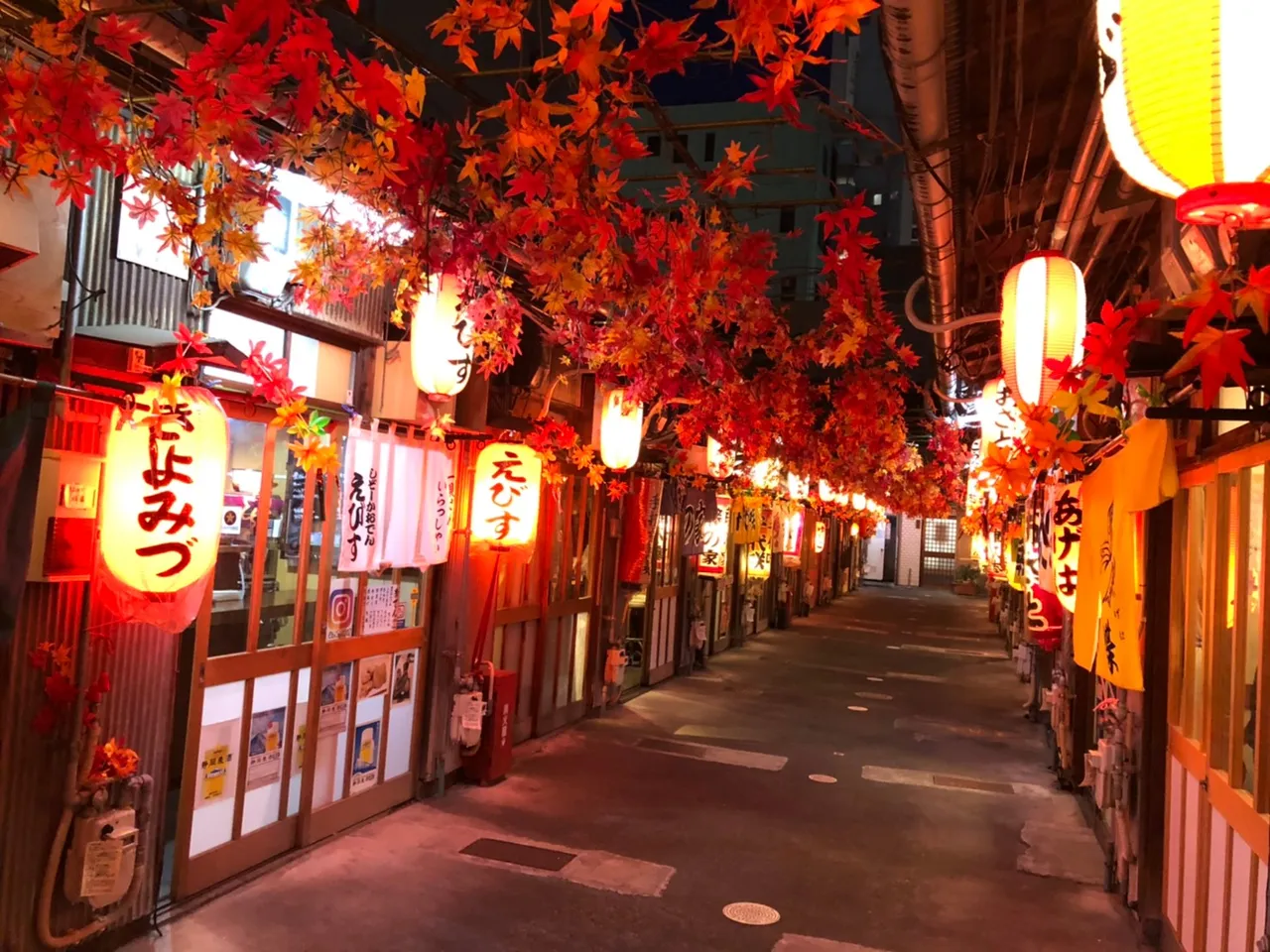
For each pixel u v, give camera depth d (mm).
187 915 5680
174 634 5473
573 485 11531
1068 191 5863
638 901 6469
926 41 4047
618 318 7777
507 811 8172
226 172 4312
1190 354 3062
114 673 5125
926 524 50031
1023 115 5895
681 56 2879
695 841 7797
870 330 8719
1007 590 23250
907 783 10102
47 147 3348
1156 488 4750
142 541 4383
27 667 4590
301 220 5223
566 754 10305
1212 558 5246
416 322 6051
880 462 16094
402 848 7098
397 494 7082
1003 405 8516
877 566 51562
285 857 6660
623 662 12812
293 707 6688
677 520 15727
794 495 18891
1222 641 5191
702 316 7762
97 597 4945
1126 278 8469
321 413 6582
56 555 4617
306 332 6508
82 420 4734
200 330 5461
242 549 6188
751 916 6359
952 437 18516
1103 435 7840
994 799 9633
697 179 5480
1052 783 10375
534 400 10062
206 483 4551
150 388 4484
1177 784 5910
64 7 3307
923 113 4773
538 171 3980
